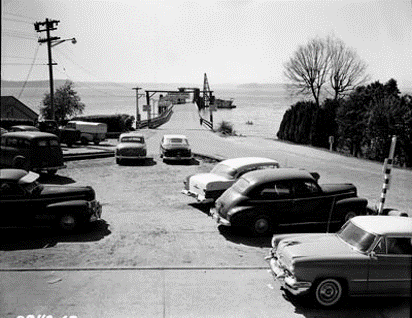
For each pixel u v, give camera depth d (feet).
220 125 170.71
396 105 76.38
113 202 44.39
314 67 117.19
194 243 31.40
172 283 24.23
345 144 96.78
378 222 23.81
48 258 27.73
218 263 27.37
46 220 32.58
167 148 72.74
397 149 75.31
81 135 101.96
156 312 20.62
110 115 139.85
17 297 21.89
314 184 34.06
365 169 67.46
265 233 33.17
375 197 46.26
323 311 21.49
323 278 21.61
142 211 40.78
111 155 80.79
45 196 32.78
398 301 22.85
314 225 35.91
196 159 78.74
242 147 102.58
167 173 62.90
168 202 44.73
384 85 87.61
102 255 28.45
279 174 34.14
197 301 21.99
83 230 34.19
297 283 21.34
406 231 22.54
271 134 171.94
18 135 55.06
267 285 24.32
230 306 21.52
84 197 33.96
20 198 32.04
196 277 25.16
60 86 142.82
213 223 36.91
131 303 21.53
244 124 245.65
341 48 110.52
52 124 92.07
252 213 32.53
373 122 79.05
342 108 92.68
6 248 29.66
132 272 25.68
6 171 33.68
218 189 39.22
